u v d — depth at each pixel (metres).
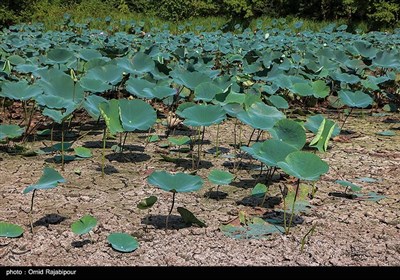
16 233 3.30
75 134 5.56
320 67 7.02
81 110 6.40
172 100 6.02
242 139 5.50
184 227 3.51
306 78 6.73
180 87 6.42
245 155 4.98
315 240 3.37
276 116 4.36
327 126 4.06
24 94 4.88
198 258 3.14
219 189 4.16
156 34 13.56
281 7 19.75
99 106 4.32
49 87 4.97
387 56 7.37
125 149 5.07
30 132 5.33
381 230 3.53
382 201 3.98
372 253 3.24
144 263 3.07
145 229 3.45
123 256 3.14
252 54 8.08
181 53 8.01
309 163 3.38
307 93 5.61
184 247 3.25
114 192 4.04
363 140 5.58
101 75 5.47
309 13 19.59
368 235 3.46
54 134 5.55
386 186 4.29
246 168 4.64
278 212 3.76
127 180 4.29
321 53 8.04
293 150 3.58
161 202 3.88
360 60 7.64
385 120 6.52
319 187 4.24
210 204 3.88
